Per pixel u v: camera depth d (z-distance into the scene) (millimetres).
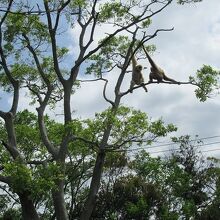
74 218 32594
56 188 21938
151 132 23750
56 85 30281
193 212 36500
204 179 41750
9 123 24922
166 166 37125
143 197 34312
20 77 29906
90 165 30781
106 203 34219
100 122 23766
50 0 24562
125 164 34250
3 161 25219
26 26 26750
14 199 30453
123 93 26094
